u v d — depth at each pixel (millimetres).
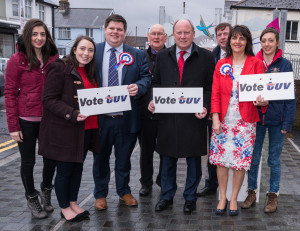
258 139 3613
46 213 3438
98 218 3416
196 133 3539
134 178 4676
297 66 11484
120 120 3551
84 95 3160
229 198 3834
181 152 3533
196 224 3281
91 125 3359
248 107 3291
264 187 4309
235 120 3344
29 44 3131
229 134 3379
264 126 3566
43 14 31344
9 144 6676
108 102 3275
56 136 3154
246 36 3248
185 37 3391
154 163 5418
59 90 3123
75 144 3184
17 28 23844
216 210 3514
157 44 4125
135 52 3631
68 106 3113
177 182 4523
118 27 3408
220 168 3518
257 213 3537
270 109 3449
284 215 3482
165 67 3594
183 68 3500
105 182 3666
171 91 3410
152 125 4012
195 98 3393
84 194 4066
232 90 3330
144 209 3648
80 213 3354
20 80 3195
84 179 4605
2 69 19688
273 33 3377
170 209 3652
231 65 3342
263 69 3344
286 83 3168
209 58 3562
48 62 3262
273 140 3549
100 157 3602
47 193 3543
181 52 3518
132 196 3791
